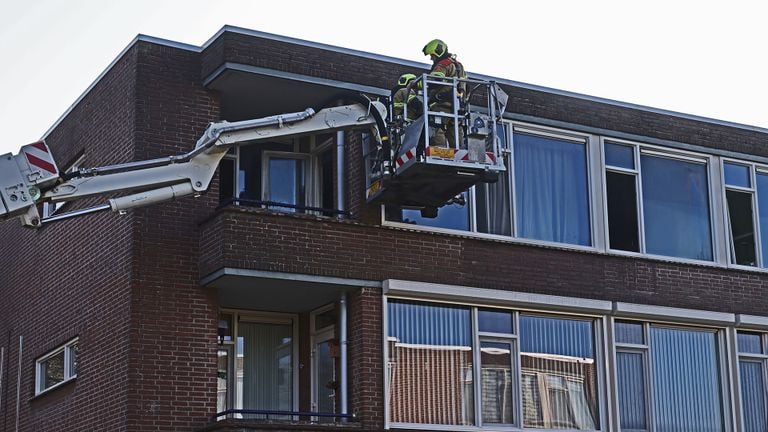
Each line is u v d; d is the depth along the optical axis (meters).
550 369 22.00
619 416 22.45
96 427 20.36
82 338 21.59
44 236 24.31
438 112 18.73
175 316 19.81
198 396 19.66
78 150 23.16
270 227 19.84
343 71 21.11
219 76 20.47
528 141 22.88
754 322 24.25
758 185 25.66
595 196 23.22
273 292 20.69
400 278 20.78
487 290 21.38
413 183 19.20
